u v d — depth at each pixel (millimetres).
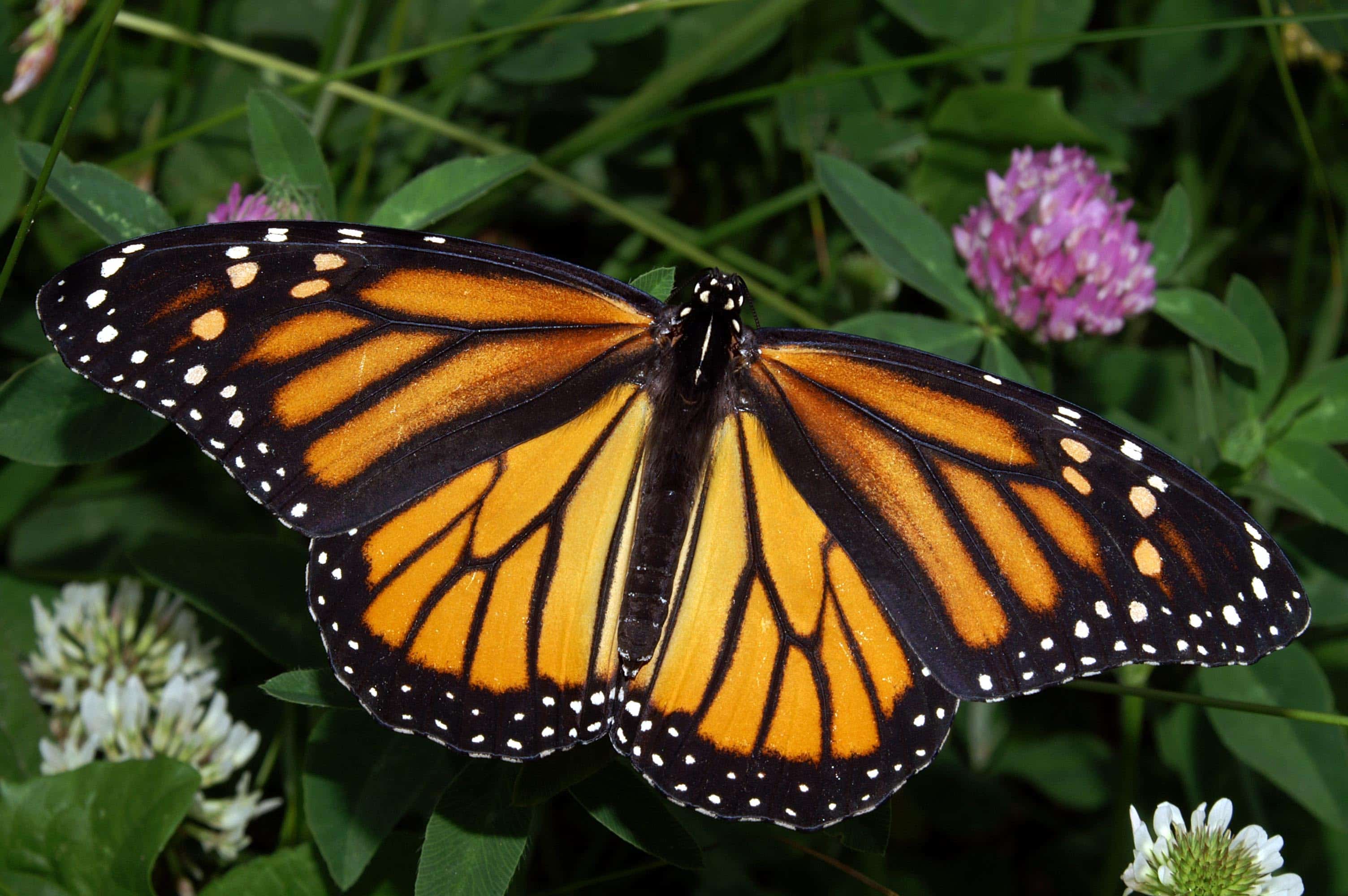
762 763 376
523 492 378
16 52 475
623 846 455
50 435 403
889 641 378
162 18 492
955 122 480
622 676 376
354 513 374
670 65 512
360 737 397
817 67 524
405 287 376
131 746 419
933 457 379
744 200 536
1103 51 552
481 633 375
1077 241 434
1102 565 374
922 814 465
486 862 381
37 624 429
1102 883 437
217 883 412
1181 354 491
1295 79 549
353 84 510
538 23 452
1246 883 392
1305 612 370
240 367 371
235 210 413
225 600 410
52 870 407
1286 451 439
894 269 440
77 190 410
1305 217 518
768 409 382
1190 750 446
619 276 501
